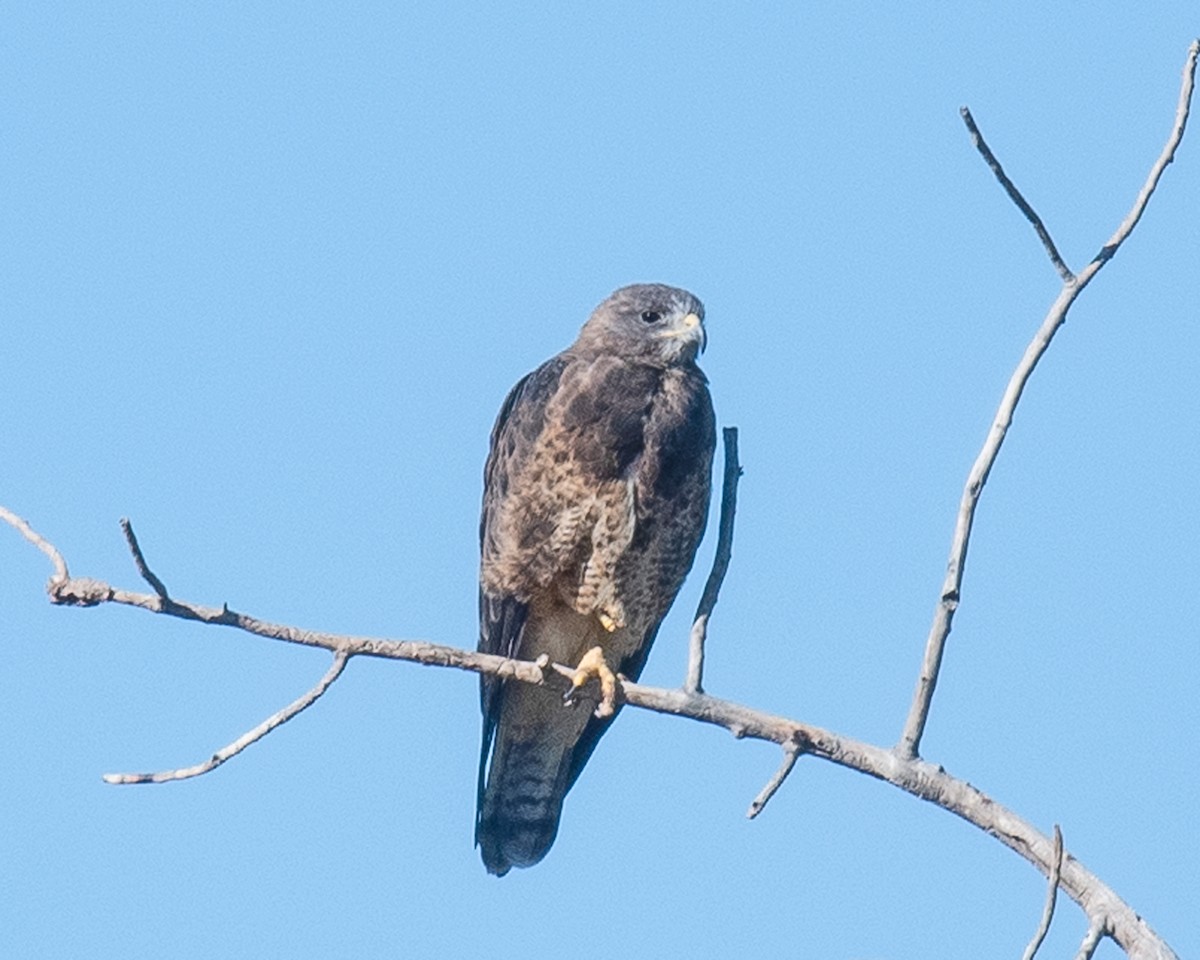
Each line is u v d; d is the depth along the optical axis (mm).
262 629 8680
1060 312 8016
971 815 8312
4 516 8477
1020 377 8070
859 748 8539
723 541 9734
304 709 8609
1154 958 7598
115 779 8188
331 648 8820
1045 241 7969
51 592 8398
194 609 8523
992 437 8125
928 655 8297
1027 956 7133
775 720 8750
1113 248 8016
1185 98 7980
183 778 8258
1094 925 7742
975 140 7793
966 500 8188
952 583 8227
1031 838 8133
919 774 8391
